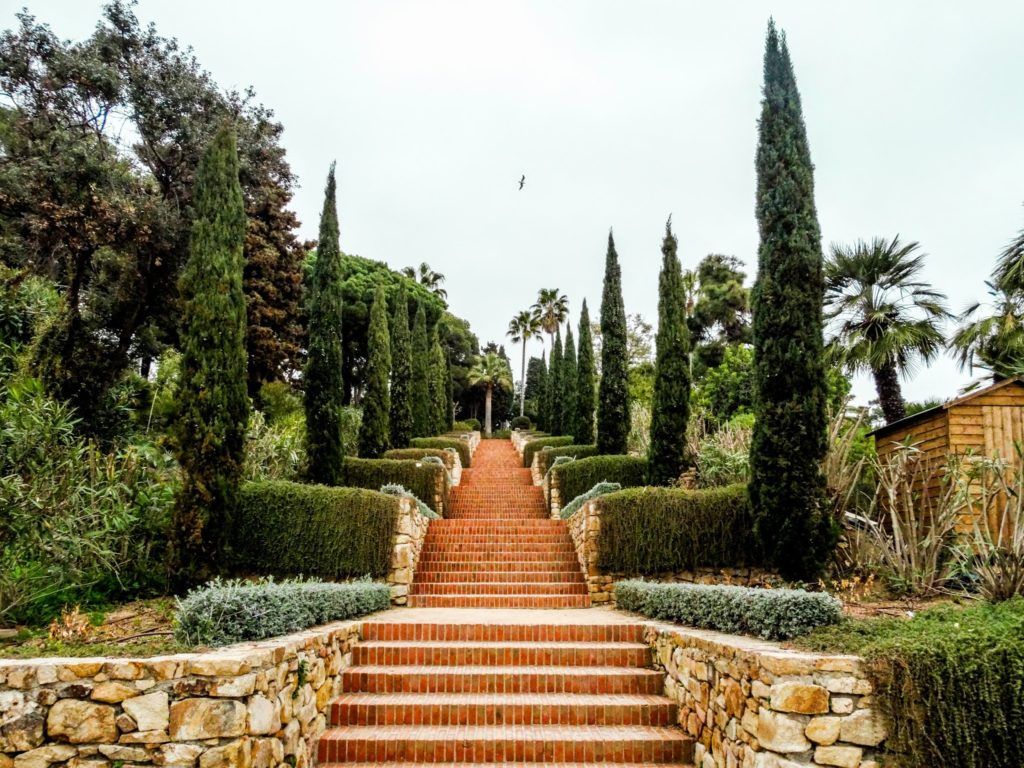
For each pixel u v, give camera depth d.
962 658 4.36
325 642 6.07
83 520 8.08
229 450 9.73
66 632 6.61
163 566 9.20
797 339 9.98
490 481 22.84
